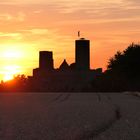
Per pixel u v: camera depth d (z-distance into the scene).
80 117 24.42
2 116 25.16
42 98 48.41
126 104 36.22
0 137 16.58
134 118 23.62
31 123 21.27
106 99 45.84
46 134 17.33
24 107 33.16
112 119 23.20
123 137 16.83
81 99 46.19
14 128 19.08
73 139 16.34
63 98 48.50
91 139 16.44
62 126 19.91
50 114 26.48
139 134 17.56
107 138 16.66
